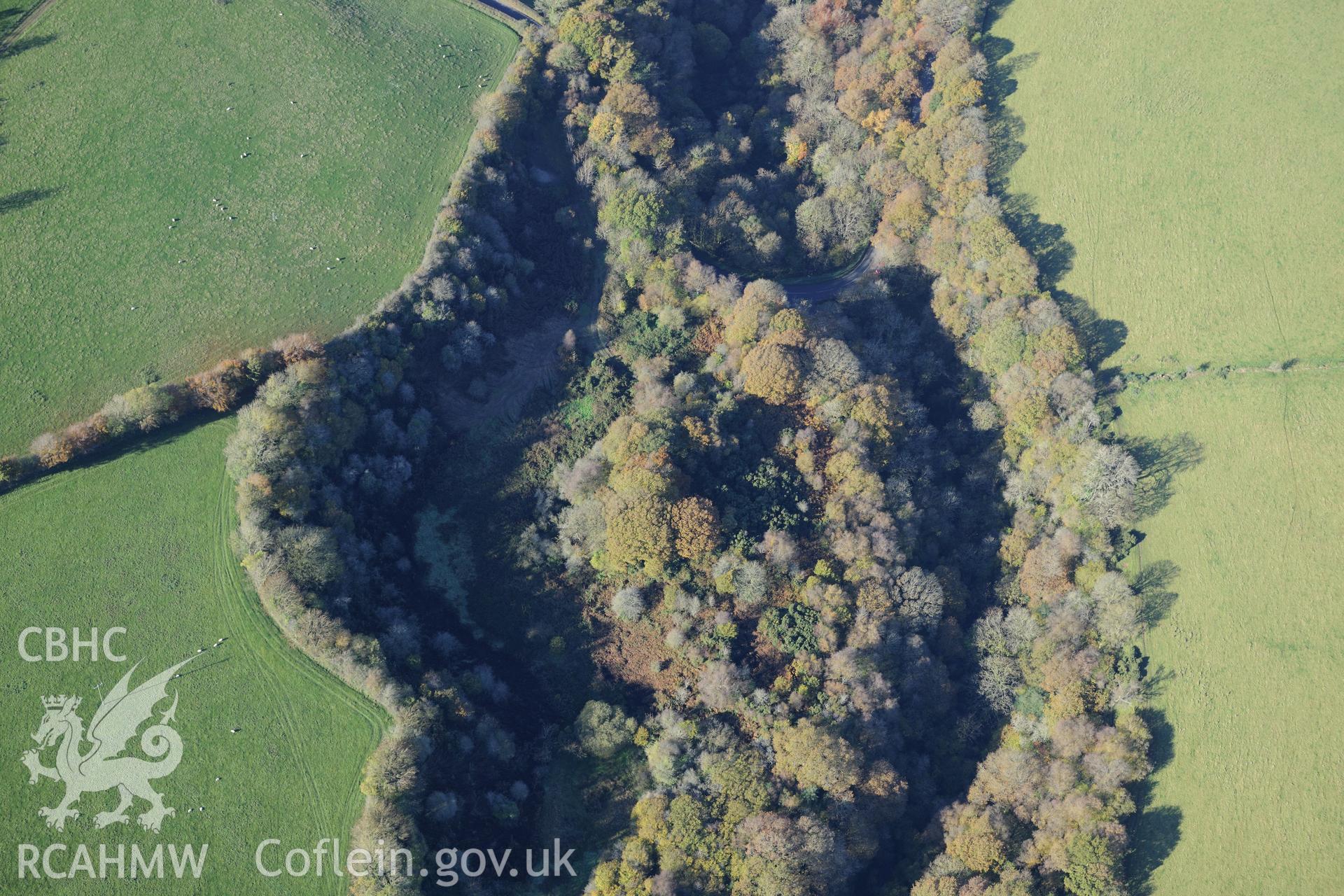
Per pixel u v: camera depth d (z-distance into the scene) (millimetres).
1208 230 162250
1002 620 147000
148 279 146000
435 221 154375
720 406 151000
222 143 157125
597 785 132000
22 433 135125
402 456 144750
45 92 157625
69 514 129750
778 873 120125
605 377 156750
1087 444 151125
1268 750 134375
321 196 155125
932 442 159625
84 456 132500
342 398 139125
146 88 159375
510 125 164625
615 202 164375
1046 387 154250
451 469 149250
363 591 132750
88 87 158500
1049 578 146250
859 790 130250
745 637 139125
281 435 131375
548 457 152000
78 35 161750
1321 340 152875
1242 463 149000
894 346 165500
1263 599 141625
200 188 153250
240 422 133625
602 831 129375
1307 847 129375
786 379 149000
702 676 136125
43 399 137250
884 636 139125
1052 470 152375
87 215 149500
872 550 142875
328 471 136750
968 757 141250
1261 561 143500
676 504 139000
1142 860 131375
